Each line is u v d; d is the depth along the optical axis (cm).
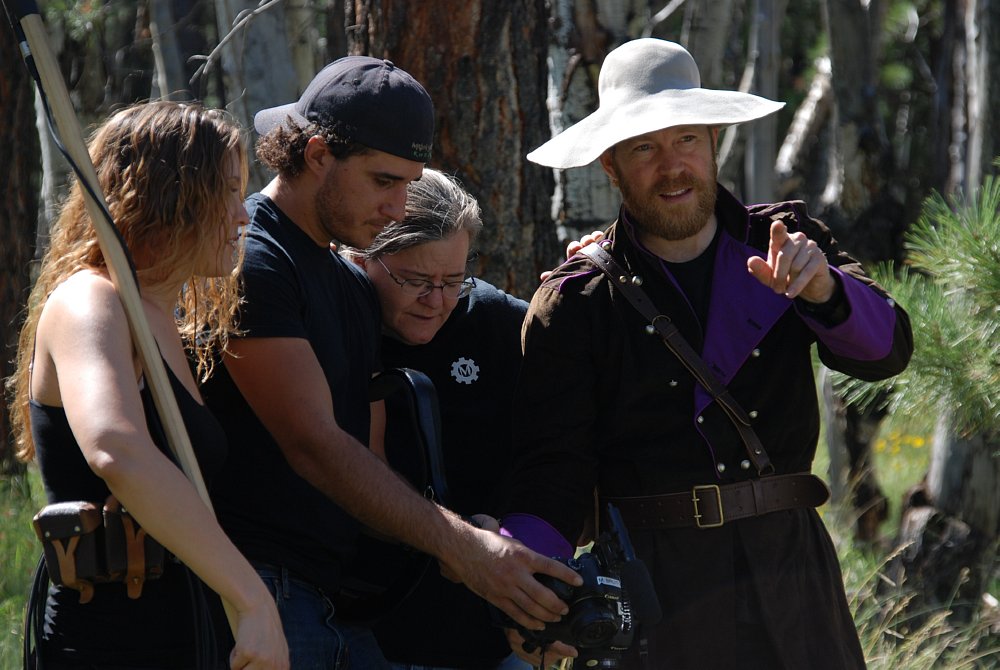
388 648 522
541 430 491
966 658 900
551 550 478
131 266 358
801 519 486
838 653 476
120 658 369
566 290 493
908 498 1098
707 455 480
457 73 771
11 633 880
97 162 384
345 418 472
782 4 1449
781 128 2456
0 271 1527
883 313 470
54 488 365
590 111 948
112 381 341
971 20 1037
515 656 545
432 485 471
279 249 451
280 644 342
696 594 474
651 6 1529
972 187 1015
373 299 506
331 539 460
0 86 1517
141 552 360
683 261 498
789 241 440
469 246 517
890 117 2286
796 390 485
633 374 484
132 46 1866
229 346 437
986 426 711
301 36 1406
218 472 414
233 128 393
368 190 454
